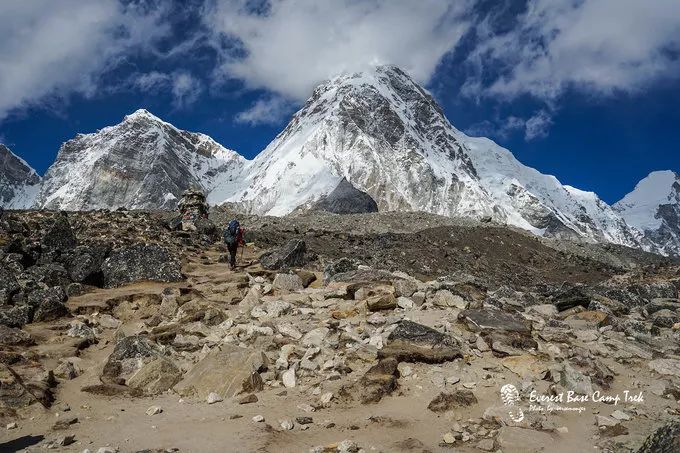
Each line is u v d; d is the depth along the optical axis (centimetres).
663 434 586
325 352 1016
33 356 1010
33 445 690
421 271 3102
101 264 1666
